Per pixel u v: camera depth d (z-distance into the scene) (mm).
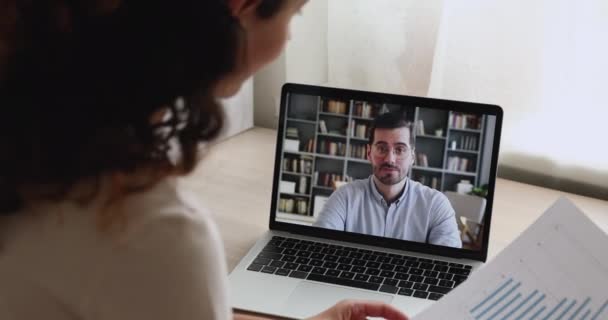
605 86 1308
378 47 1456
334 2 1454
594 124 1337
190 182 1306
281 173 1126
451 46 1389
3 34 458
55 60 453
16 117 462
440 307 827
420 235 1081
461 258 1069
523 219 1222
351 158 1106
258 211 1222
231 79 545
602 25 1277
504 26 1342
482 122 1068
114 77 459
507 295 812
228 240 1127
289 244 1092
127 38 458
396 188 1090
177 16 465
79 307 499
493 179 1064
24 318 510
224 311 509
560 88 1339
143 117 475
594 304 776
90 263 489
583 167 1371
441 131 1079
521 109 1383
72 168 467
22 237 505
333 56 1497
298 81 1572
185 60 474
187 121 496
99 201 489
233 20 495
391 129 1090
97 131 465
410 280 1014
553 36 1315
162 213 485
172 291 479
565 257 812
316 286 994
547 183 1412
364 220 1097
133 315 485
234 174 1351
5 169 472
